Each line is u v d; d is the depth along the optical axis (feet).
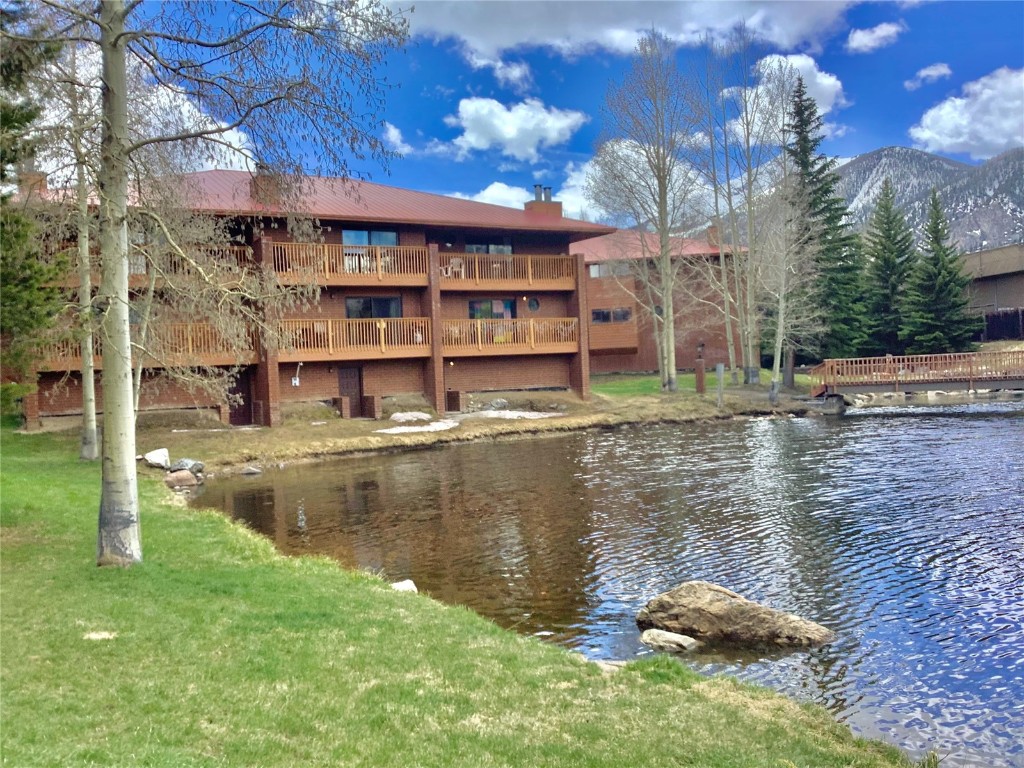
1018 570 37.99
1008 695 24.82
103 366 31.55
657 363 179.01
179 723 17.29
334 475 74.08
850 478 64.90
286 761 15.89
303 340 100.53
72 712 17.39
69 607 25.27
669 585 37.22
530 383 125.08
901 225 182.80
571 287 123.34
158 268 34.17
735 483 64.13
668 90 130.93
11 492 46.75
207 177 106.83
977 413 115.55
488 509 56.03
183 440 86.48
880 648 28.91
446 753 17.02
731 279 177.99
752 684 25.08
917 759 20.71
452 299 119.44
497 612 33.65
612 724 19.60
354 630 25.64
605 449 88.07
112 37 29.99
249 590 29.60
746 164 143.64
